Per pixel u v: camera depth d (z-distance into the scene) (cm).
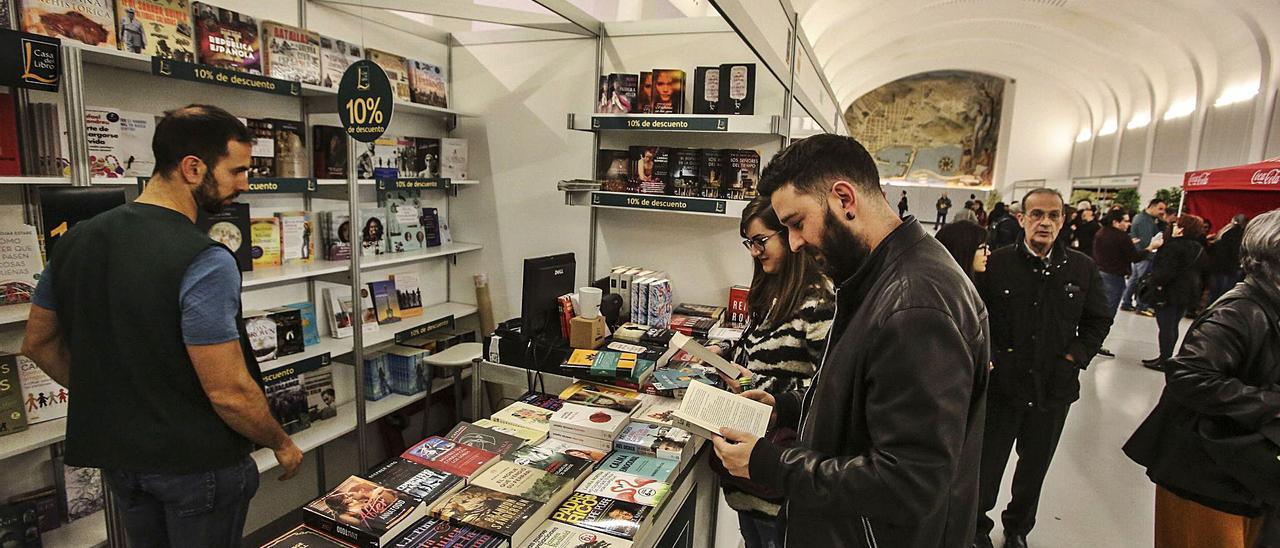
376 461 339
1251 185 617
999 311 242
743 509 179
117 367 142
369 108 229
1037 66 1930
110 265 139
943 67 2014
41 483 210
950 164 2123
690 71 305
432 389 343
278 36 255
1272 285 161
